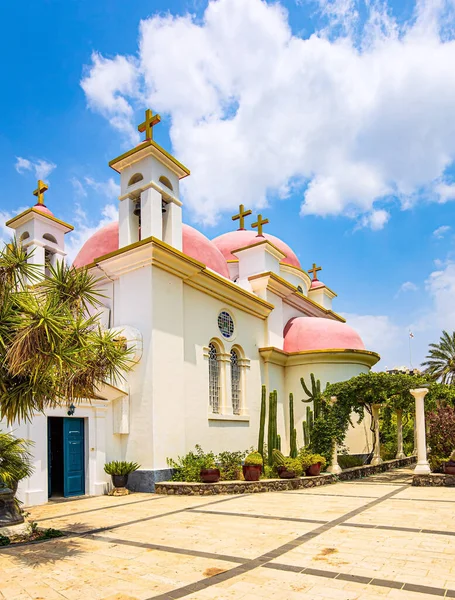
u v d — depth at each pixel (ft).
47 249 63.00
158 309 47.83
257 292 69.21
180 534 26.45
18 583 18.78
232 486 42.88
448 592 16.63
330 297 99.96
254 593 16.98
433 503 35.78
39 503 38.73
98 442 44.62
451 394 61.21
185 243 61.36
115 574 19.60
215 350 58.49
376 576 18.48
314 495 41.29
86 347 24.22
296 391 69.97
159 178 53.57
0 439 28.32
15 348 22.20
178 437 47.73
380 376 54.08
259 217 74.23
